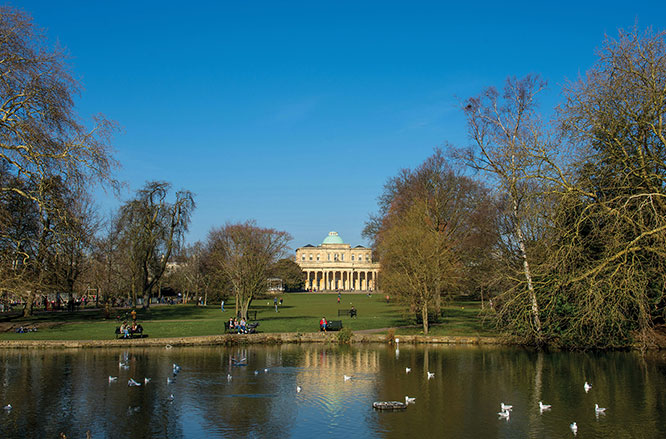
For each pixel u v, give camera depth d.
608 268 33.16
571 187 34.22
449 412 23.83
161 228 74.06
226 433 21.00
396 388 28.41
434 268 48.91
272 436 20.62
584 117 33.53
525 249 41.81
